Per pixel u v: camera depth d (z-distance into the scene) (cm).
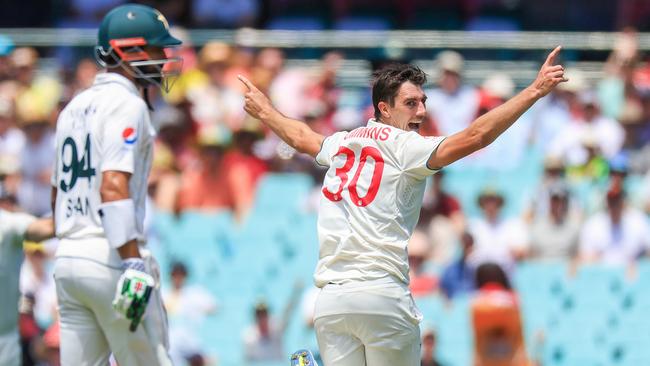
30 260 4116
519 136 4884
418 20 5878
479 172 4850
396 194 2070
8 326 2456
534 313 4328
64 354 2200
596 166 4716
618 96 4944
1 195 3009
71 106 2236
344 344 2111
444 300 4162
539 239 4403
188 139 4734
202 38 5138
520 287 4353
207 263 4484
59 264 2177
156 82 2306
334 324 2094
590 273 4372
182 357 4144
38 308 4078
